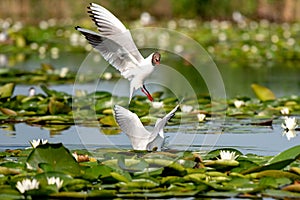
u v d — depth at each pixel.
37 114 13.23
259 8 39.25
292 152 8.75
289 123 12.12
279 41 30.27
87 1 37.88
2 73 19.02
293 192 7.82
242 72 22.03
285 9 39.34
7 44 29.66
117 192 7.80
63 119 12.71
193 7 38.97
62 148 8.42
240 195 7.82
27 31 32.16
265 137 11.52
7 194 7.59
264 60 26.59
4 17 38.81
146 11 37.91
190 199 7.68
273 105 14.13
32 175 8.10
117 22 8.79
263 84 18.75
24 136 11.55
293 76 20.86
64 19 38.28
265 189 7.90
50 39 32.72
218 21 38.97
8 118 12.69
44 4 38.91
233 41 31.70
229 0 38.97
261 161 9.05
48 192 7.57
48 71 19.91
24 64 23.62
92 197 7.60
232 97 16.28
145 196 7.66
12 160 9.23
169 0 38.91
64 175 7.94
